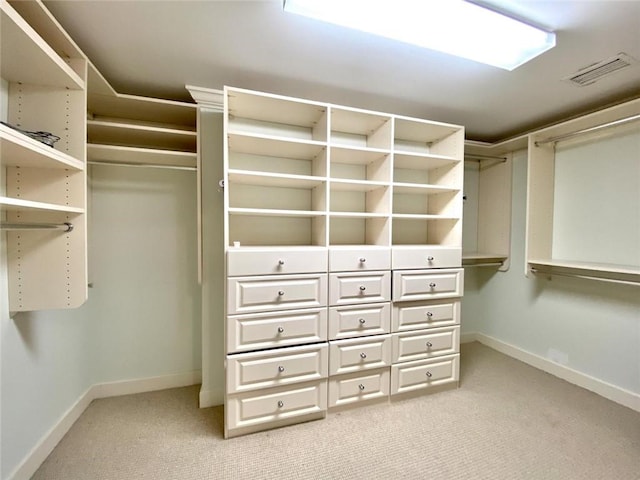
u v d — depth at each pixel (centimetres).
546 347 252
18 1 106
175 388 221
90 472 141
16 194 128
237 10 125
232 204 202
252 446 160
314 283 178
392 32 133
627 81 180
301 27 135
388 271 196
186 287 224
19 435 132
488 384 228
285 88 194
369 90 196
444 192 238
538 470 144
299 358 175
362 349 190
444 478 140
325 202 186
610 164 212
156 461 149
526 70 169
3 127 88
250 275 165
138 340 215
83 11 124
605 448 158
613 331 208
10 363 128
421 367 208
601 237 217
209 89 190
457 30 132
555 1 119
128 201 210
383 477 140
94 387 204
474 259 294
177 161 203
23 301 130
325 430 173
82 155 135
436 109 224
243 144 184
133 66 166
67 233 134
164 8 123
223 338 202
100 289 206
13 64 115
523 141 248
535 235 242
